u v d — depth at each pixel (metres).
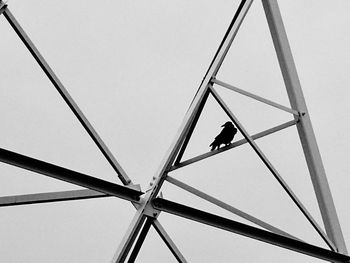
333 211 8.02
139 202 6.54
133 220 6.48
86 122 6.90
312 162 8.18
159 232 6.68
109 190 6.36
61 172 6.12
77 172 6.15
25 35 6.91
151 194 6.62
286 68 8.50
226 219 6.91
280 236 7.19
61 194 6.21
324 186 8.12
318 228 7.75
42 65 6.91
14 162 5.93
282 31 8.63
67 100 6.91
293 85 8.42
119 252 6.36
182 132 7.12
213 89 7.70
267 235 7.16
